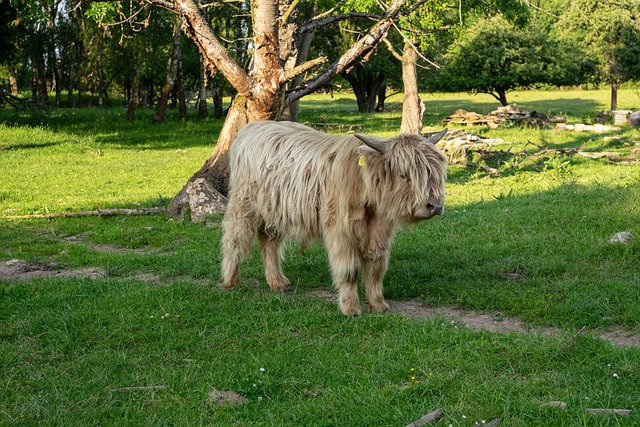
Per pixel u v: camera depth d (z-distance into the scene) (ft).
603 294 21.94
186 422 15.05
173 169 64.34
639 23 130.31
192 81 178.60
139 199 47.88
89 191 52.21
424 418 14.44
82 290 25.16
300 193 22.56
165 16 115.44
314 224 22.67
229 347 19.53
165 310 22.30
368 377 16.85
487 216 35.19
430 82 151.84
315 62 35.88
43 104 123.24
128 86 207.10
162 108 117.08
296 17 40.98
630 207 33.35
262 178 23.68
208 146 87.25
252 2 37.99
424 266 26.84
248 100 37.81
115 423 15.11
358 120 132.05
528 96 238.89
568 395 15.05
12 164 69.26
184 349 19.58
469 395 15.52
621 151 69.05
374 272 22.31
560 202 37.63
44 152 79.30
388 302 23.80
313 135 23.26
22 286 25.85
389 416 14.80
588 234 29.76
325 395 16.05
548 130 96.37
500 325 20.98
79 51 170.60
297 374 17.37
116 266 29.63
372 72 156.35
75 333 20.65
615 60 135.23
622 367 16.43
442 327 19.80
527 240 29.45
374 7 71.61
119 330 20.86
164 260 30.12
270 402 16.06
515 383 15.99
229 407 15.80
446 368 17.11
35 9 64.69
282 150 23.29
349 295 21.91
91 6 41.65
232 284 25.59
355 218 21.38
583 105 176.14
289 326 20.88
